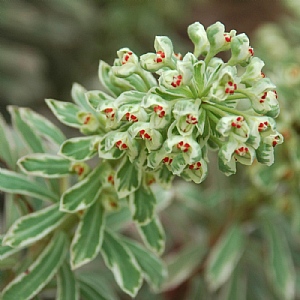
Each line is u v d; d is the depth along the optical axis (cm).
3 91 104
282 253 74
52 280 64
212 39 54
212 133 54
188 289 77
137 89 56
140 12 128
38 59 110
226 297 77
